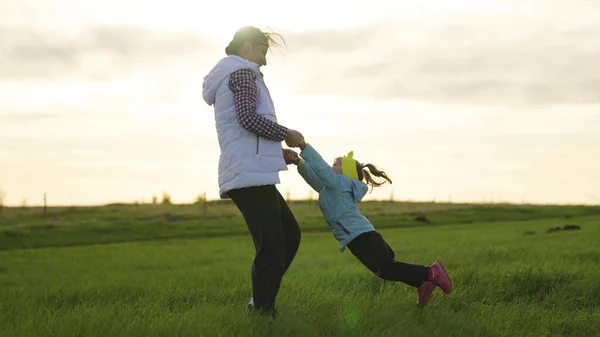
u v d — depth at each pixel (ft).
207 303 23.29
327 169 20.13
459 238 88.48
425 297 20.72
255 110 18.13
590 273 27.76
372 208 416.87
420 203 450.71
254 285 18.70
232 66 18.58
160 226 214.90
